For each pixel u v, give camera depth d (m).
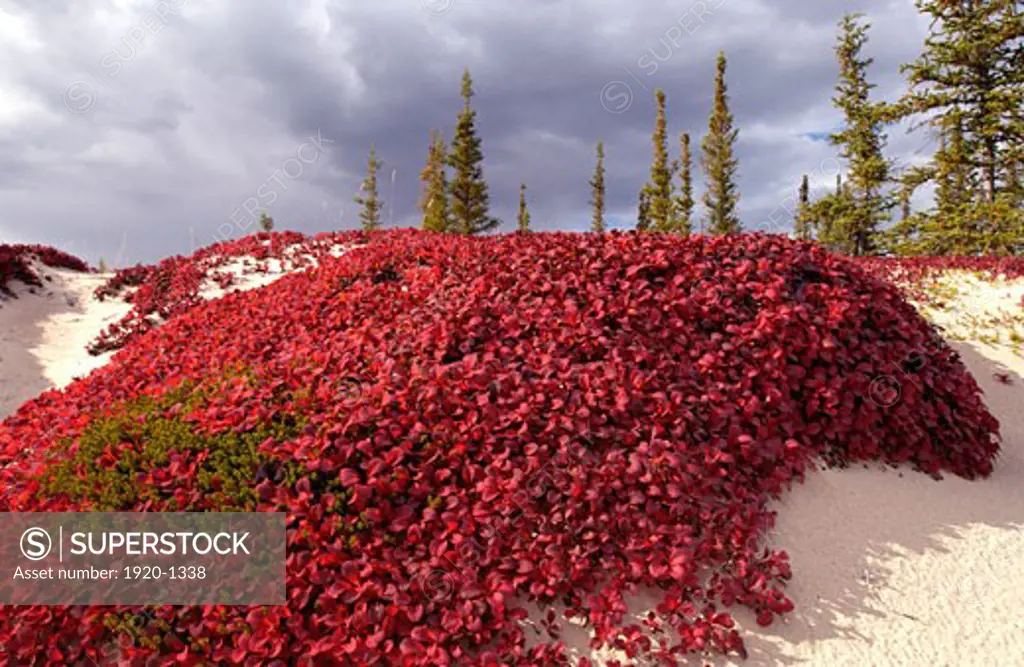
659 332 7.96
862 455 7.78
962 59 27.84
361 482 5.82
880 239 33.03
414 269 10.65
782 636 5.35
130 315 15.74
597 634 5.11
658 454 6.27
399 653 4.80
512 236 11.62
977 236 27.12
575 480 5.93
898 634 5.40
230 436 6.29
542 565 5.40
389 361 7.15
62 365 14.10
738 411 7.34
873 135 33.56
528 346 7.60
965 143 28.03
